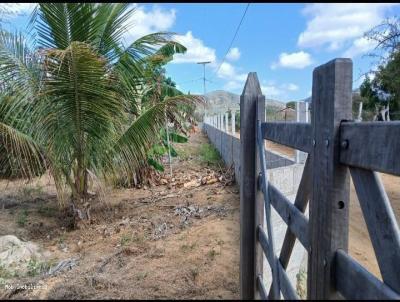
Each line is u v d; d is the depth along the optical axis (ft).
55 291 9.36
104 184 17.65
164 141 27.89
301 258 11.36
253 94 8.52
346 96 4.09
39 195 22.88
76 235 15.15
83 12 14.37
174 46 22.17
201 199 20.39
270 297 6.85
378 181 3.56
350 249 13.47
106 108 15.23
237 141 23.49
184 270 10.56
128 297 8.91
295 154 13.88
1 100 14.20
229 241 12.78
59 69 13.52
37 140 14.84
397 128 3.07
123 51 16.01
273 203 7.04
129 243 13.44
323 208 4.34
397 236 3.41
